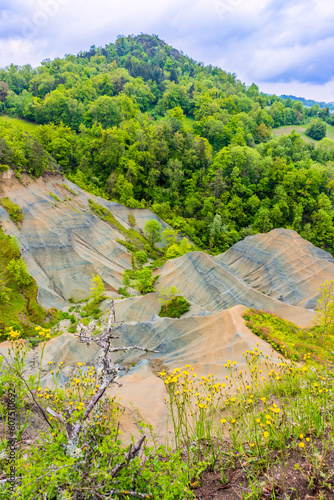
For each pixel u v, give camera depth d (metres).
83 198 67.62
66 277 48.25
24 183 54.03
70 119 118.62
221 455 6.69
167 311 36.81
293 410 7.57
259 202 93.56
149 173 92.69
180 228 81.75
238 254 63.12
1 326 33.59
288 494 5.30
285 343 22.94
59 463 4.20
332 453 6.01
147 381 21.62
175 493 4.57
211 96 165.25
